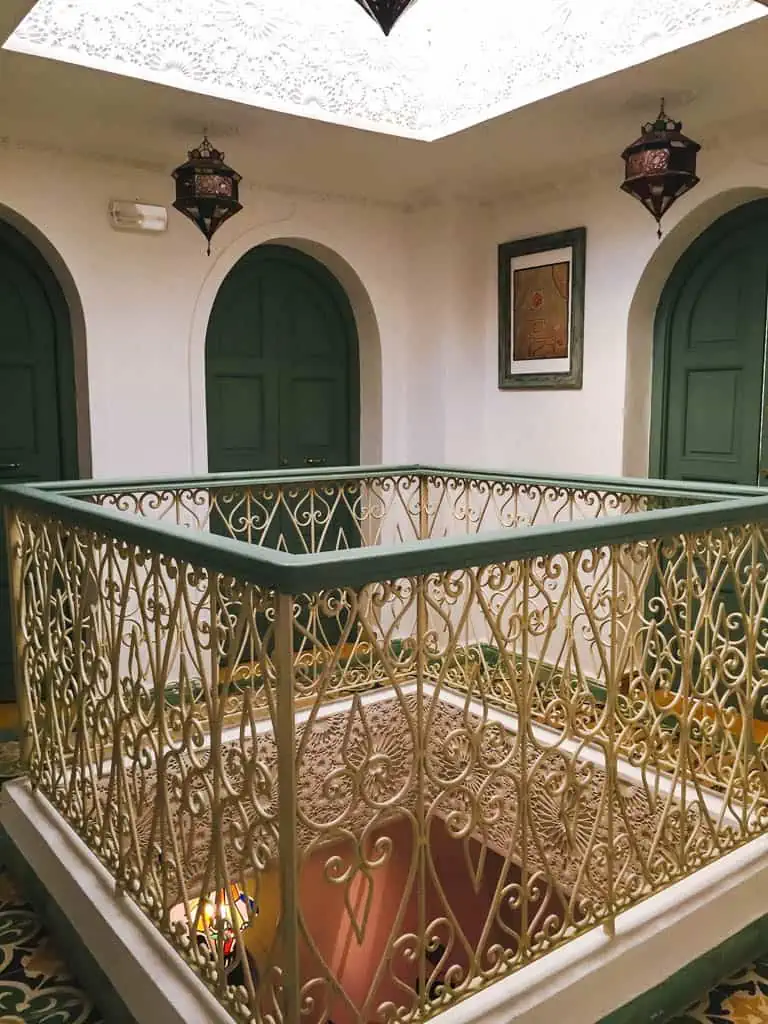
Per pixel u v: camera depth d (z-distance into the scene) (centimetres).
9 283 432
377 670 412
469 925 447
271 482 367
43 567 267
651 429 464
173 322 458
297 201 492
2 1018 212
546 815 349
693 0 299
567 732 208
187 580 180
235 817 332
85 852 245
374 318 529
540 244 487
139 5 328
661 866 231
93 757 249
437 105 410
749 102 360
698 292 440
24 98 353
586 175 458
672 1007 214
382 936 464
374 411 545
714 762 299
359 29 387
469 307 523
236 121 382
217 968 178
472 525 525
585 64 338
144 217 438
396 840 443
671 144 341
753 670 253
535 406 505
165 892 201
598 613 407
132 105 361
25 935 247
